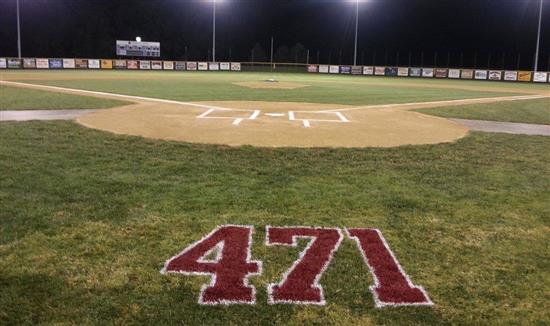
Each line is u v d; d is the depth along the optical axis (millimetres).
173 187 6777
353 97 23203
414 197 6637
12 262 4422
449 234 5348
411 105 20016
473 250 4945
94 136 10570
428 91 29984
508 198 6730
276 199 6355
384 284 4207
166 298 3902
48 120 12844
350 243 5039
